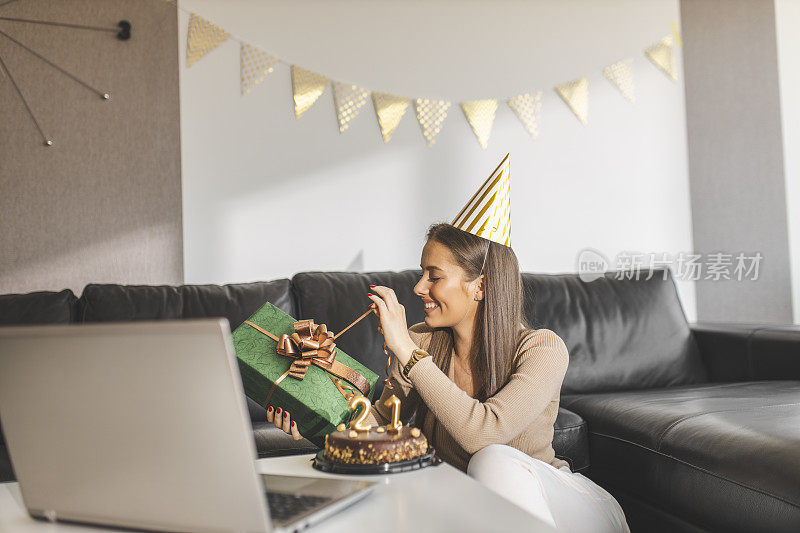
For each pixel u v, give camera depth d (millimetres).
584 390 2223
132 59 2408
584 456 1846
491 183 1296
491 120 2736
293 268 2533
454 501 783
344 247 2584
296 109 2551
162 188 2422
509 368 1278
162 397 637
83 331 651
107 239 2365
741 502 1262
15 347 687
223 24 2500
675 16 2908
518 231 2744
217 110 2482
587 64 2834
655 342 2318
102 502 698
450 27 2725
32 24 2318
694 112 2900
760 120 2902
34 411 698
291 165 2547
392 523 708
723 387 2008
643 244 2850
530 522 703
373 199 2619
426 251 1313
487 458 1059
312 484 838
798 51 2881
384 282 2205
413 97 2686
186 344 616
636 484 1637
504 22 2770
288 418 1202
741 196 2902
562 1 2816
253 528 636
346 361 1237
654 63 2883
